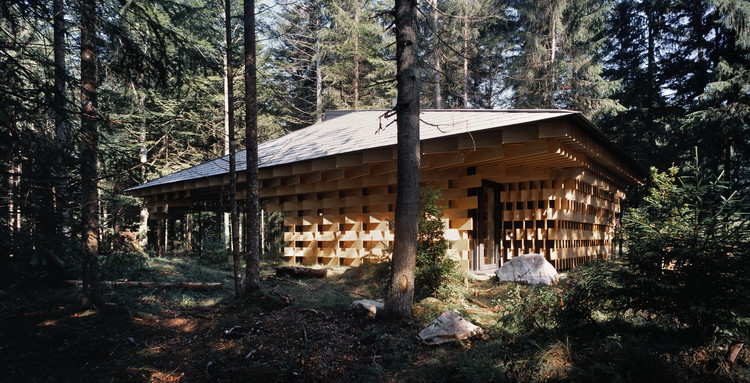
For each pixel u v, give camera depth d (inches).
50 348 192.9
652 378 125.6
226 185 503.8
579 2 772.0
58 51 250.5
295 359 185.0
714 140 623.5
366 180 410.6
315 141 500.7
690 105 667.4
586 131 310.3
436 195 286.0
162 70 248.2
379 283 312.3
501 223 411.2
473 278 324.8
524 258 309.9
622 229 164.2
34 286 301.7
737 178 628.7
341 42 960.9
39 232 191.5
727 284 136.8
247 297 269.0
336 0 891.4
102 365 181.6
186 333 229.0
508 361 150.3
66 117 199.9
